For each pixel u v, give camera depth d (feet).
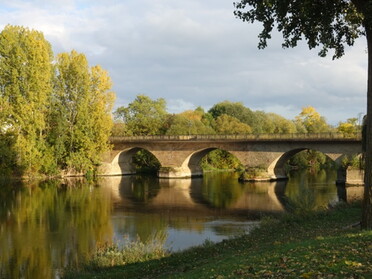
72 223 115.65
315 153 317.01
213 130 322.14
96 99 256.93
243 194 173.58
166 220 119.55
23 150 214.90
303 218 88.63
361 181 190.29
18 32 215.72
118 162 278.87
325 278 33.81
